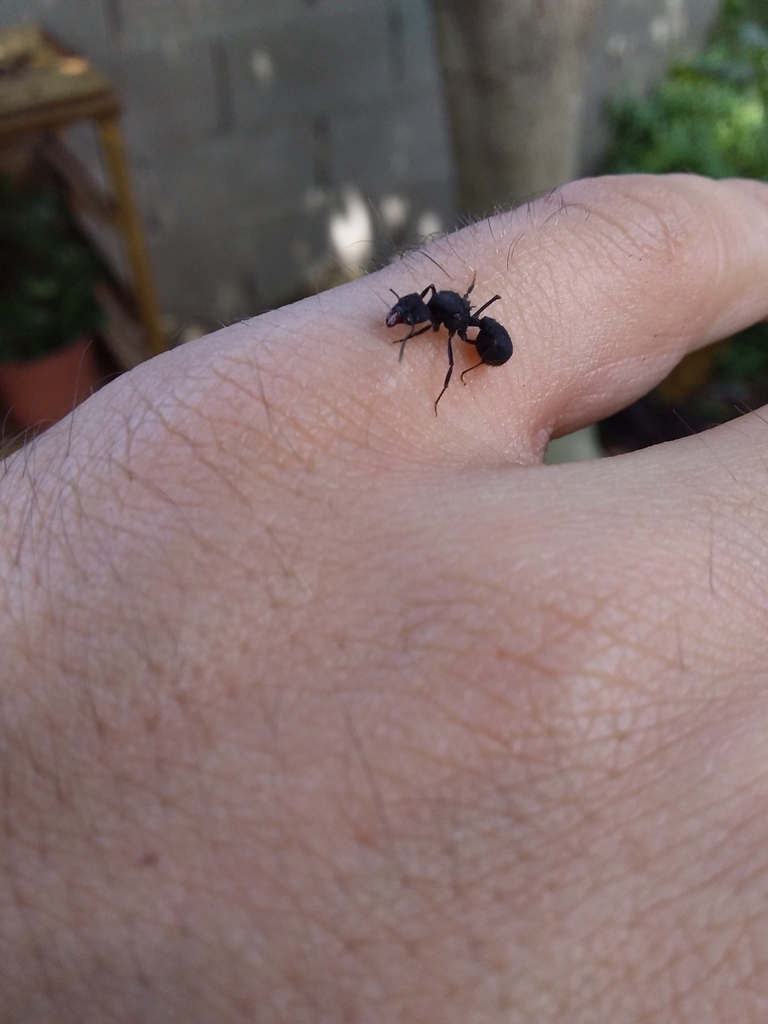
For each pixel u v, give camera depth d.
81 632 0.05
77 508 0.05
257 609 0.05
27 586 0.05
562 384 0.06
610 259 0.06
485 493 0.05
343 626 0.05
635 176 0.07
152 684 0.05
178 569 0.05
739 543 0.05
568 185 0.07
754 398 0.21
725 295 0.07
